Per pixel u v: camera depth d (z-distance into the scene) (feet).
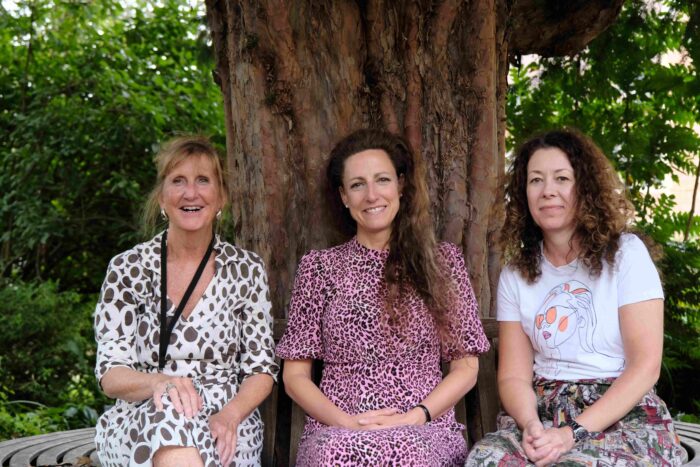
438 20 10.57
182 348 9.04
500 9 11.63
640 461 7.66
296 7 10.36
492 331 10.02
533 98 21.63
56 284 27.37
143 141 29.76
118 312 9.05
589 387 8.50
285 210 10.58
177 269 9.33
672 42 20.62
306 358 9.48
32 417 19.98
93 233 31.07
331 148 10.48
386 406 9.02
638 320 8.38
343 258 9.55
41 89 29.78
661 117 21.77
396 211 9.53
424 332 9.27
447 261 9.59
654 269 8.55
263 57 10.47
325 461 7.81
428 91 10.61
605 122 21.84
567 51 15.17
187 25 33.06
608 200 8.70
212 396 8.95
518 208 9.30
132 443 7.97
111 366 8.70
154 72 32.45
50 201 30.42
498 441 8.20
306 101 10.48
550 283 8.98
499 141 11.93
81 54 31.01
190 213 9.11
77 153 29.86
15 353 23.59
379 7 10.44
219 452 8.14
